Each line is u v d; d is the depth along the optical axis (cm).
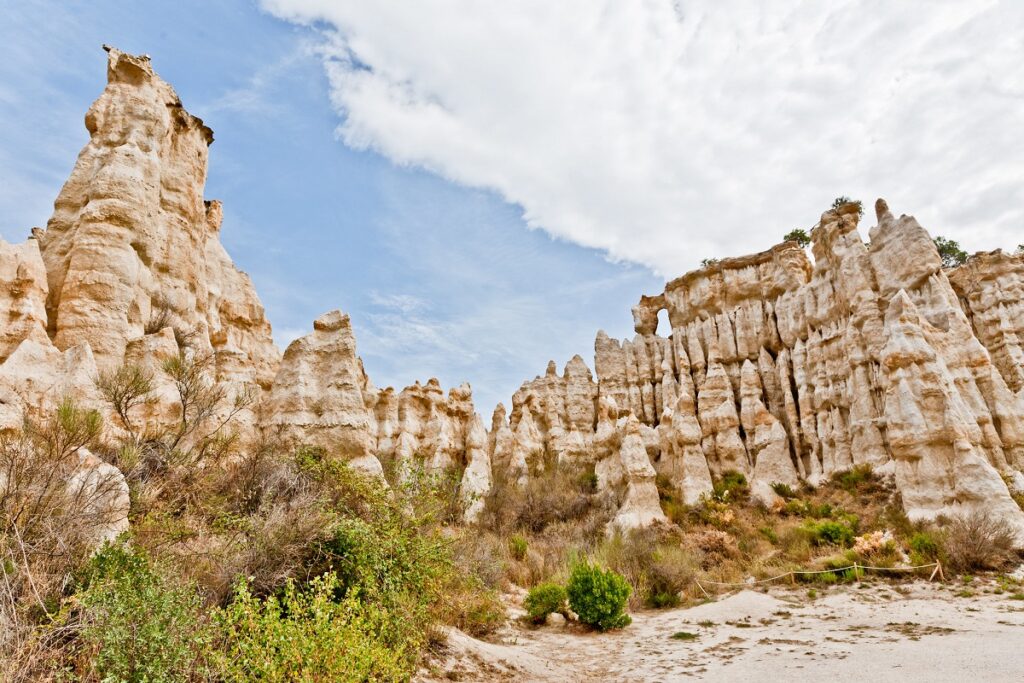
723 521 2770
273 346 2991
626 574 2031
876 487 2692
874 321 3044
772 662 1081
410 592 987
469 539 1648
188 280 2238
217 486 1217
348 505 1262
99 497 755
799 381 3534
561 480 3694
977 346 2739
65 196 1955
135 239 1917
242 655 580
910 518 2219
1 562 555
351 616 727
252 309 2923
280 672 578
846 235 3488
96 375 1402
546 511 3088
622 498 3062
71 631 551
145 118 2155
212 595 742
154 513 954
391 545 986
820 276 3634
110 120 2109
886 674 915
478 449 3572
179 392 1527
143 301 1909
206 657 576
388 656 718
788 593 1878
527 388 5484
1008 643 1092
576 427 4997
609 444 3597
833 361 3312
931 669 926
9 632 495
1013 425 2581
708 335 4366
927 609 1512
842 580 1925
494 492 3206
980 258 3372
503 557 2059
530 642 1329
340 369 1986
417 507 1228
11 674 471
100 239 1798
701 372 4328
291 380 1970
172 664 539
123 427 1415
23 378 1272
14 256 1562
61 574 616
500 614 1441
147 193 2022
